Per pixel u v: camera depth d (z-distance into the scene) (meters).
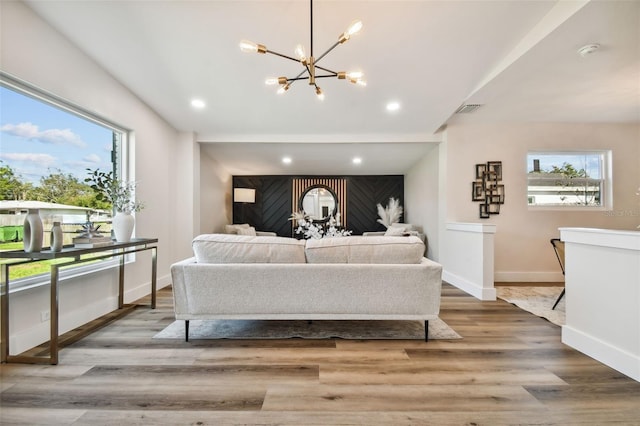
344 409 1.42
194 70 2.67
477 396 1.52
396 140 4.40
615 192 4.33
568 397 1.51
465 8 1.93
